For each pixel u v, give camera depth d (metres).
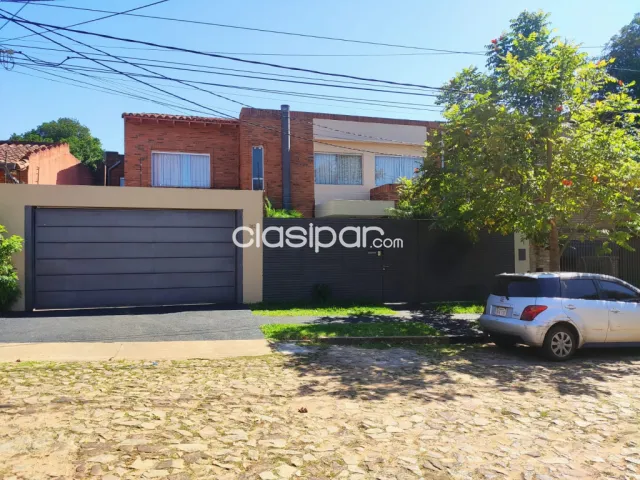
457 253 14.89
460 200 11.74
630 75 18.34
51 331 9.70
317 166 19.14
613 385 6.97
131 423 5.05
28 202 11.91
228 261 13.38
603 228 12.98
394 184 18.00
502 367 8.04
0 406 5.50
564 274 8.89
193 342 9.18
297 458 4.30
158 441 4.60
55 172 20.08
